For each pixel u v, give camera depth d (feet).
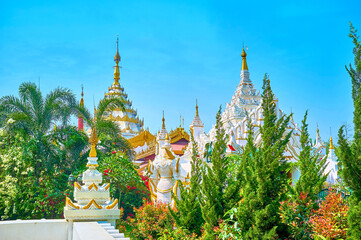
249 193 35.86
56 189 82.94
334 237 33.24
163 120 123.75
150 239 51.37
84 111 91.40
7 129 82.02
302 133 43.47
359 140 27.96
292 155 88.99
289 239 34.94
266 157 34.96
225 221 38.50
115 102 96.58
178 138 161.48
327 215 35.37
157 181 66.44
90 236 26.20
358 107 28.30
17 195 80.12
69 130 88.33
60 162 88.22
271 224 33.91
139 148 202.80
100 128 92.68
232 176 46.96
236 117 113.39
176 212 47.91
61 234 37.99
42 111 86.22
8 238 36.32
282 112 93.35
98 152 91.25
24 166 83.05
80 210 38.75
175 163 63.72
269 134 36.78
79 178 80.12
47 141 83.51
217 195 40.91
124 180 86.48
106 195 42.47
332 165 100.01
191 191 45.47
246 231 35.17
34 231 37.27
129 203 88.53
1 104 84.69
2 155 84.99
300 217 35.94
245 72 138.92
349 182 27.76
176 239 43.16
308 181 39.55
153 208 53.88
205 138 93.76
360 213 26.71
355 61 29.58
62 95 89.20
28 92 85.97
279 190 35.65
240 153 81.35
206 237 38.91
